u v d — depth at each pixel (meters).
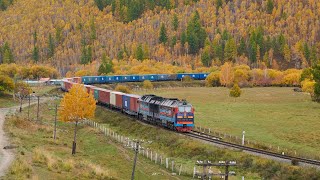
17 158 50.81
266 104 126.12
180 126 72.88
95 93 123.81
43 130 85.56
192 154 61.66
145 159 63.88
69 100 69.69
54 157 56.03
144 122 87.56
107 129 87.00
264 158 53.69
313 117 97.75
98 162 61.50
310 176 46.22
